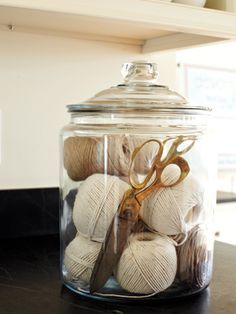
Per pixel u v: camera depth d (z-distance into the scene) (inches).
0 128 39.9
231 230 69.7
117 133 25.8
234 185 76.0
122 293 24.9
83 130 26.7
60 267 30.2
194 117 27.4
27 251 36.8
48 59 41.8
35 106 41.4
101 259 24.8
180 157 25.5
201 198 26.1
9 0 27.4
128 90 27.6
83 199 25.1
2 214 40.1
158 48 44.7
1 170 40.3
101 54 44.5
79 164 26.1
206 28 34.8
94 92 44.4
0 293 26.9
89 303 25.2
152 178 24.8
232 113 76.4
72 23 37.7
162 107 25.9
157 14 32.4
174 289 25.4
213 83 73.2
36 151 41.8
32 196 41.3
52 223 42.3
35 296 26.3
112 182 24.8
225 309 24.6
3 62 39.6
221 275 30.9
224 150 75.8
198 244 26.1
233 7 36.7
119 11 30.9
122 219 24.6
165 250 24.4
